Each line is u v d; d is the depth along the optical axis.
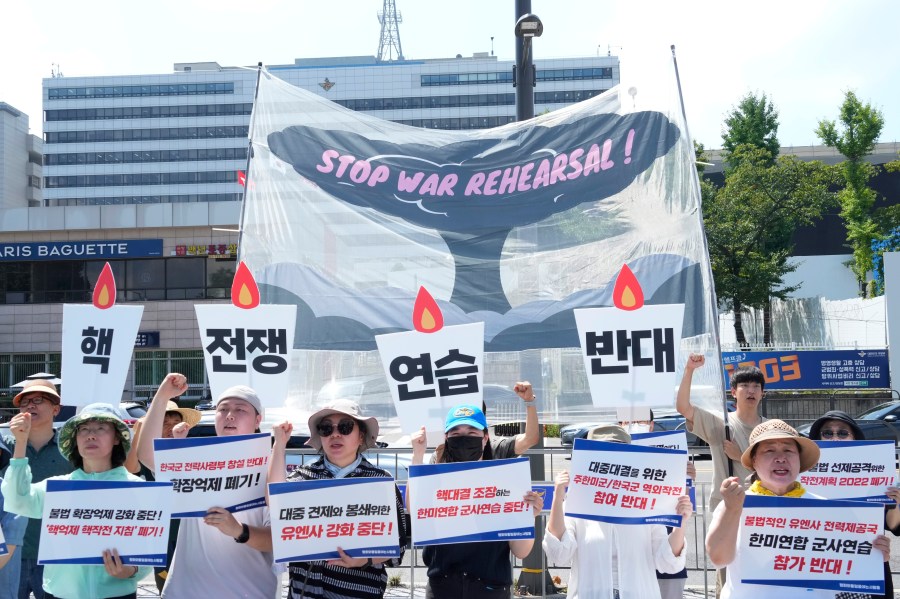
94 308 5.91
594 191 7.45
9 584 5.25
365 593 4.39
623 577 4.53
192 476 4.40
